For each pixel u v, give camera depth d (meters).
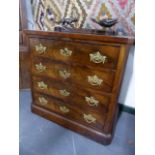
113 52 0.93
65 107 1.33
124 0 1.23
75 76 1.15
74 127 1.33
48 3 1.62
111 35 0.99
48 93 1.39
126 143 1.25
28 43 1.30
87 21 1.45
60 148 1.19
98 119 1.18
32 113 1.59
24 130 1.36
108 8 1.31
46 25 1.74
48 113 1.47
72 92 1.23
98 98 1.11
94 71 1.04
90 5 1.38
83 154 1.14
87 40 0.98
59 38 1.09
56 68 1.23
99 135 1.21
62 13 1.57
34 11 1.79
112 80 1.00
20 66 1.89
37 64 1.33
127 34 1.28
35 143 1.23
